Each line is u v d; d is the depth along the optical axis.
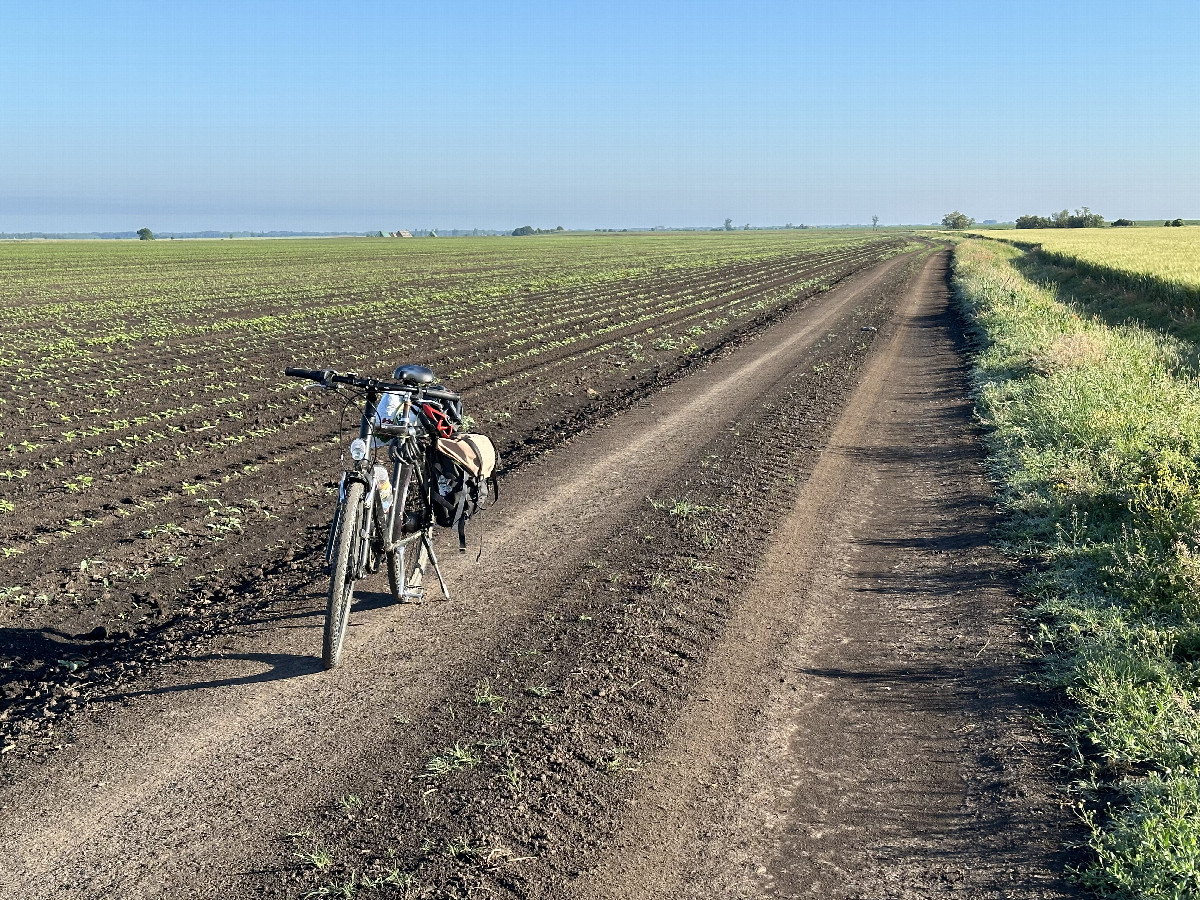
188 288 42.59
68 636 5.94
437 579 6.70
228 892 3.43
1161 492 7.52
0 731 4.67
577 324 27.05
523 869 3.54
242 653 5.48
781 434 11.74
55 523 8.38
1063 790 4.04
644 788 4.09
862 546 7.45
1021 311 23.47
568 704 4.81
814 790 4.09
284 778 4.17
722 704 4.85
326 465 10.62
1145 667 4.93
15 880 3.50
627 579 6.64
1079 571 6.50
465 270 59.50
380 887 3.43
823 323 26.42
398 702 4.87
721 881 3.49
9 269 60.50
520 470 9.98
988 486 9.09
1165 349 17.44
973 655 5.40
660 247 114.81
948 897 3.40
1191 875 3.34
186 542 7.84
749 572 6.81
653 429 12.19
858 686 5.07
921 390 15.18
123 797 4.04
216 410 13.99
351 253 93.44
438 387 6.09
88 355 20.08
